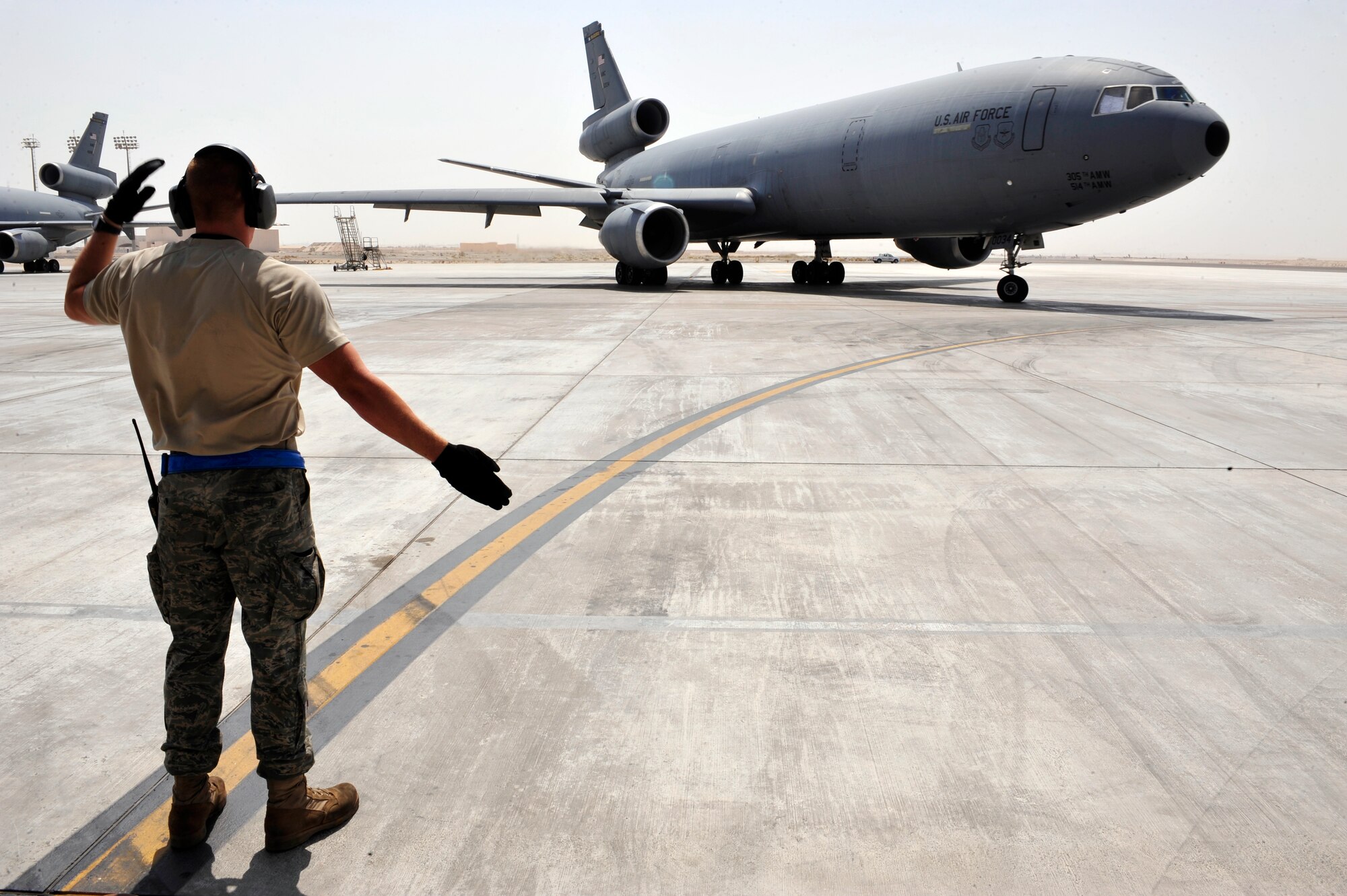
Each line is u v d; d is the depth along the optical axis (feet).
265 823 7.54
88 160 163.73
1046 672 10.71
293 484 7.43
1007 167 64.95
